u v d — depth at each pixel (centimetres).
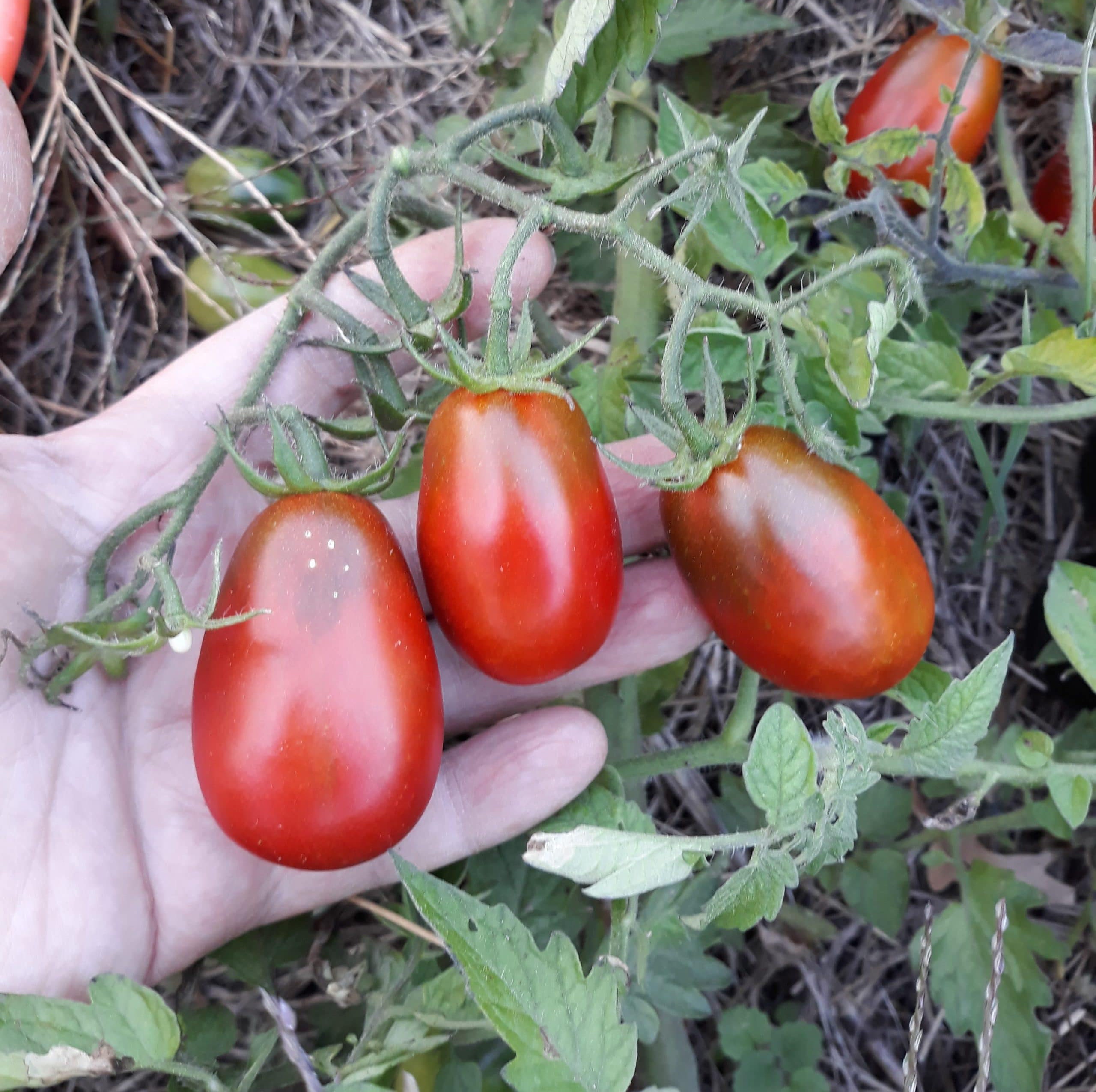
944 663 33
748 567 19
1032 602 32
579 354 34
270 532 18
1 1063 17
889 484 33
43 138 30
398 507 25
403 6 36
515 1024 16
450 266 25
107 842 22
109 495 23
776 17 30
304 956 24
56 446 23
